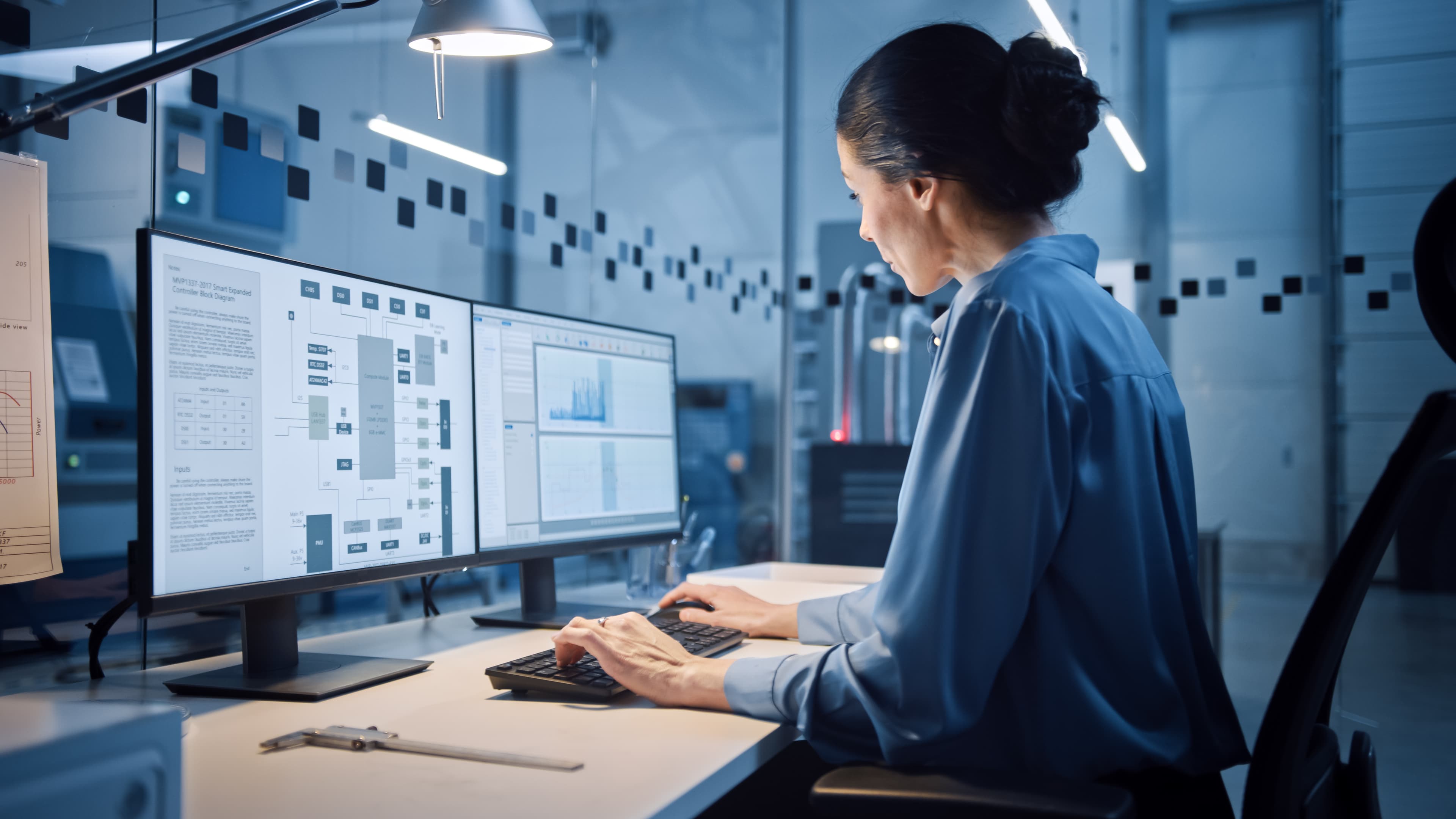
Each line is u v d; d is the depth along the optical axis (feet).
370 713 2.87
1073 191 3.12
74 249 3.78
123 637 3.97
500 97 7.33
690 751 2.45
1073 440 2.63
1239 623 14.99
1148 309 13.96
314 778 2.20
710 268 11.48
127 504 4.00
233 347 3.06
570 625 3.22
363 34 5.63
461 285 6.70
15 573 3.23
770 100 13.32
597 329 5.01
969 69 2.93
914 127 2.95
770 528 12.97
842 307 14.42
